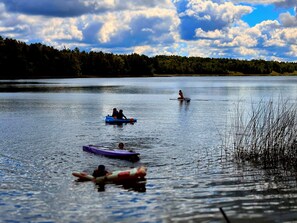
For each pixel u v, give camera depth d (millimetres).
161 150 24453
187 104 59188
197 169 19797
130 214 14039
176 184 17328
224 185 17188
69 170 19688
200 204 14961
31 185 17141
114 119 37531
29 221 13438
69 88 104875
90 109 51188
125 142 27312
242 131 31125
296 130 22562
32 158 22141
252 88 110438
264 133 27219
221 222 13398
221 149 24547
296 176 18438
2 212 14148
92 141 27688
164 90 100125
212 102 62844
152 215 13953
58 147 25297
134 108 52844
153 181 17766
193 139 28406
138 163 21109
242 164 20719
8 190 16453
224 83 153125
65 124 36438
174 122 38062
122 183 17484
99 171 18047
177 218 13703
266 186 17047
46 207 14633
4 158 22078
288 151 21219
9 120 39344
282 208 14531
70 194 16031
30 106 54938
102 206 14742
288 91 93938
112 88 108062
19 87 106500
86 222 13383
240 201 15234
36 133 31078
